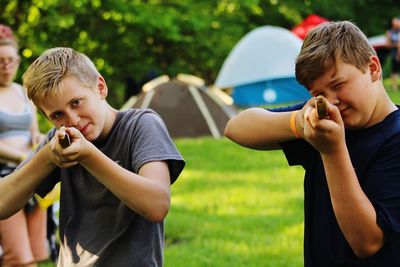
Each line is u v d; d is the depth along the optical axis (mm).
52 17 15445
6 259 4074
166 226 5703
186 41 18703
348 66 1961
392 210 1988
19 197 2404
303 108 2109
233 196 6812
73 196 2580
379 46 19250
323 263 2199
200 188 7242
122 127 2525
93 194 2525
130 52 18406
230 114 12961
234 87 17156
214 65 20047
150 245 2500
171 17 17578
